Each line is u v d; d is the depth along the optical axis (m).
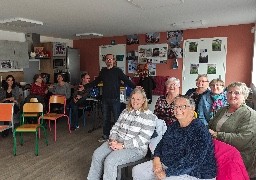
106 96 4.21
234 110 2.28
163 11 4.29
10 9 4.07
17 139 4.48
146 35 7.43
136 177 2.22
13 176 3.00
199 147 1.86
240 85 2.21
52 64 7.54
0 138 4.53
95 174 2.67
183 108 1.96
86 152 3.85
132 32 7.23
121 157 2.41
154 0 3.48
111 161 2.39
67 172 3.13
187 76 6.85
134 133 2.58
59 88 5.68
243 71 6.08
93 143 4.29
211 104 2.99
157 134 2.54
